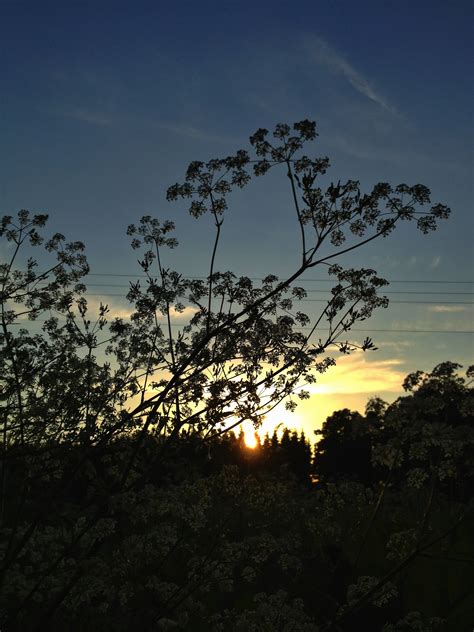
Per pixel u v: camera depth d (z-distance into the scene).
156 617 0.41
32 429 0.42
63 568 0.42
